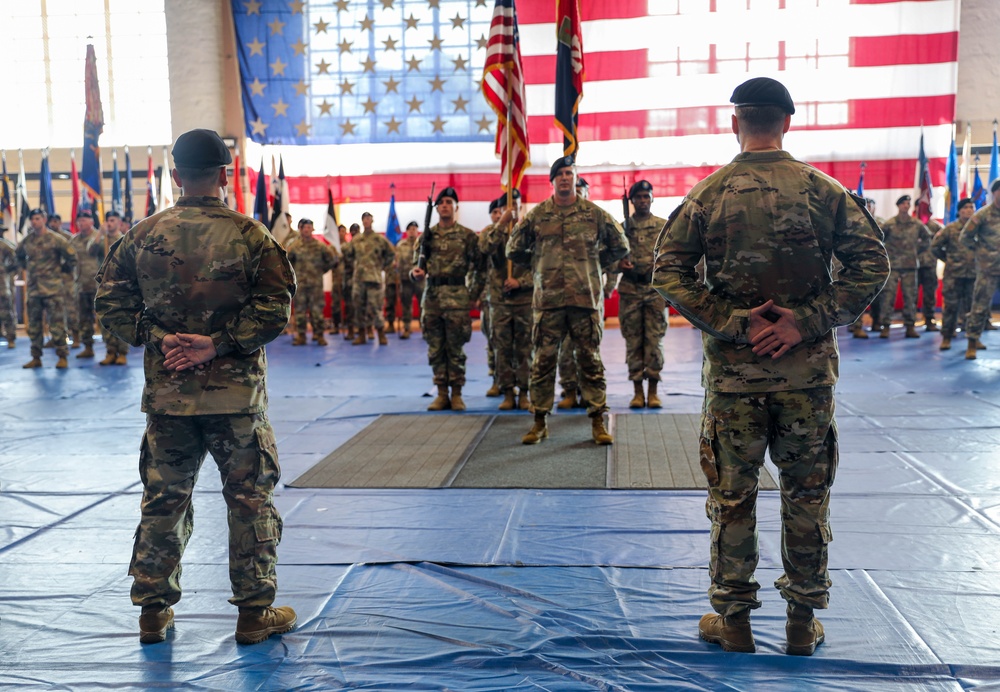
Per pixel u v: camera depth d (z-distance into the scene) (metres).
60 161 20.05
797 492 2.92
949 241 11.53
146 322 3.13
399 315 19.02
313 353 13.31
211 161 3.16
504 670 2.94
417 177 17.64
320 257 14.41
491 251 7.51
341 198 17.77
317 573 3.87
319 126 17.27
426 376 10.52
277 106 17.25
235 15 17.17
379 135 17.22
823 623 3.23
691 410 7.77
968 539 4.15
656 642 3.10
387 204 17.70
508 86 7.41
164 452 3.14
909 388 8.63
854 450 6.07
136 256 3.12
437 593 3.61
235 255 3.10
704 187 2.95
